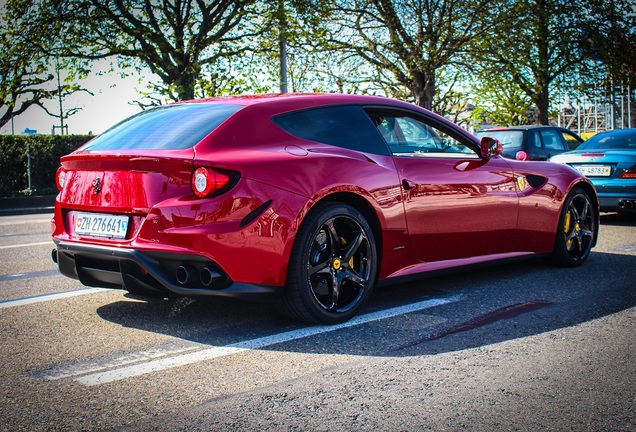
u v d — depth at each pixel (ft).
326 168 12.32
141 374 9.73
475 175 15.20
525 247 16.84
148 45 60.08
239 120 12.19
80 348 11.03
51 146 53.21
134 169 11.68
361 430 7.74
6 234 28.96
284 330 12.01
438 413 8.21
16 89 60.39
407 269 13.88
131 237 11.60
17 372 9.87
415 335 11.64
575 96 87.15
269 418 8.11
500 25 67.21
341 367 9.97
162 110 13.96
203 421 8.04
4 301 14.58
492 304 13.92
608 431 7.67
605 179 28.71
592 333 11.68
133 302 14.34
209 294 11.14
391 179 13.38
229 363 10.19
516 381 9.30
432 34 65.21
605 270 17.75
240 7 59.88
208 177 11.03
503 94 83.41
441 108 70.08
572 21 77.87
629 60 79.36
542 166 17.51
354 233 12.73
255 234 11.28
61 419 8.13
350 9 68.33
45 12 58.80
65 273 13.12
